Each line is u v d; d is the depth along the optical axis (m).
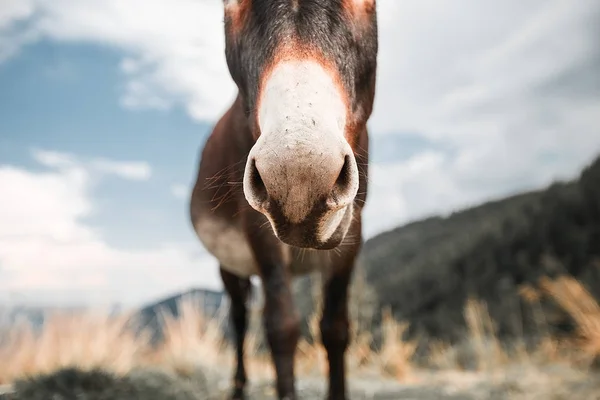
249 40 1.96
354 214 2.51
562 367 5.85
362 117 2.13
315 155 1.44
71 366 3.93
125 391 3.64
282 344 2.63
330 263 2.95
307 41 1.68
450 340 9.53
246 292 4.50
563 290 8.03
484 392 4.60
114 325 6.31
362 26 2.03
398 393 4.62
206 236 3.60
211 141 3.51
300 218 1.51
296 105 1.52
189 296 7.04
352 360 6.31
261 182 1.55
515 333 8.59
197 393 4.17
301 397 4.42
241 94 2.19
